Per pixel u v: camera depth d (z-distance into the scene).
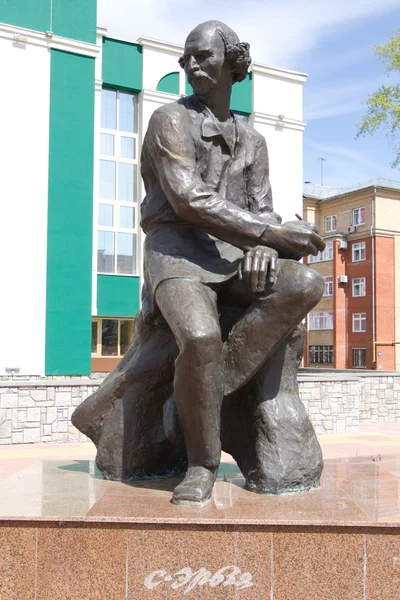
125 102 17.45
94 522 2.77
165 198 3.80
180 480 3.88
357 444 10.03
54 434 9.91
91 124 15.82
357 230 37.31
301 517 2.82
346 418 12.09
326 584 2.73
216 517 2.81
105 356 17.64
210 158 3.90
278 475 3.41
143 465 3.90
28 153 15.08
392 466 4.52
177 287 3.41
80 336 15.37
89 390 10.13
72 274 15.38
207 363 3.20
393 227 36.84
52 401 9.94
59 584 2.76
